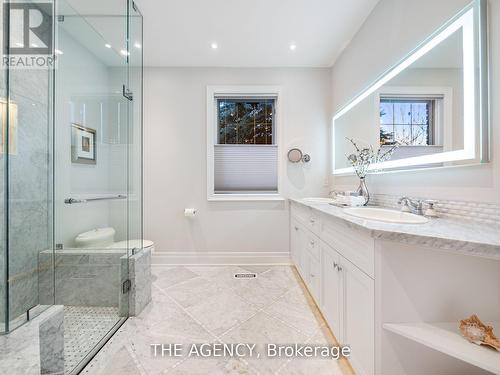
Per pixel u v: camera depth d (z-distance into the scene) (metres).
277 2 1.79
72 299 1.79
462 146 1.11
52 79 1.84
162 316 1.71
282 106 2.78
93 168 2.29
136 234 2.39
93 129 2.28
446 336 0.84
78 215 2.12
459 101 1.13
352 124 2.21
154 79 2.74
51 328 1.11
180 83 2.75
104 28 2.04
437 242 0.79
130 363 1.27
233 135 2.84
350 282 1.16
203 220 2.77
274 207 2.79
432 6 1.28
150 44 2.33
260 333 1.51
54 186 1.83
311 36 2.21
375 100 1.83
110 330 1.55
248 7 1.84
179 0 1.78
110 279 1.79
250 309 1.79
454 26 1.15
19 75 1.59
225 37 2.22
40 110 1.75
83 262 1.79
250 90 2.76
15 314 1.18
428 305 0.91
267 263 2.78
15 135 1.55
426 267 0.90
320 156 2.80
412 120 1.44
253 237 2.79
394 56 1.61
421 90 1.36
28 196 1.63
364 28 2.01
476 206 1.05
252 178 2.84
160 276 2.43
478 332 0.80
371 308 0.95
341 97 2.49
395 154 1.60
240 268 2.65
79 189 2.14
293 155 2.76
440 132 1.24
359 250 1.06
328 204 1.98
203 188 2.77
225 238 2.78
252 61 2.64
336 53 2.49
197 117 2.77
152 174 2.75
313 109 2.79
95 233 2.21
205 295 2.01
